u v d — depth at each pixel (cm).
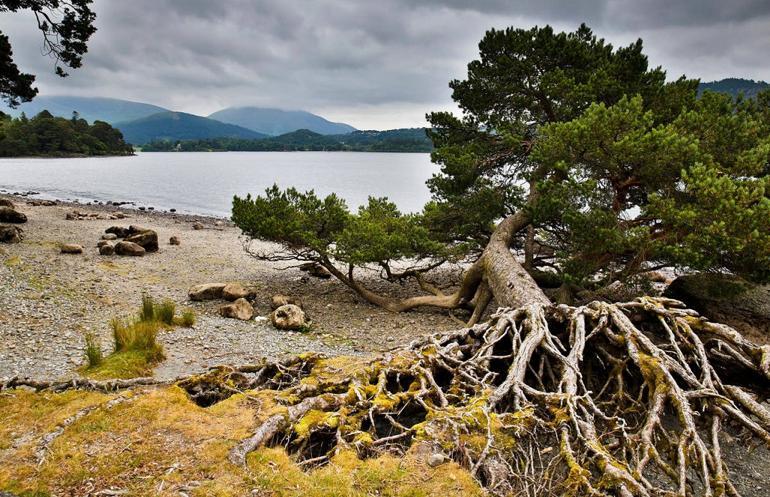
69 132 17650
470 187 2081
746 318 1466
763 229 1142
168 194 7175
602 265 1524
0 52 2511
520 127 2028
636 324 967
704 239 1184
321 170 14025
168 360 1131
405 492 459
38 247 2481
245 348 1316
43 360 1062
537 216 1551
